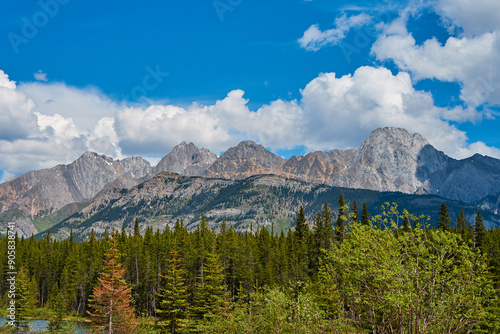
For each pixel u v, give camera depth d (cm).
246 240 11425
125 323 5066
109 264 6144
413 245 1647
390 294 1548
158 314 8900
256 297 2475
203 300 7162
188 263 9525
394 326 1656
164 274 10519
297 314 2147
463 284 1587
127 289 5897
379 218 1711
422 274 1606
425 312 1598
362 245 1686
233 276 9294
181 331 6381
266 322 2306
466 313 1561
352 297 1777
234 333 2409
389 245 1659
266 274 8744
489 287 1603
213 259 7894
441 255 1605
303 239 10575
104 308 5312
